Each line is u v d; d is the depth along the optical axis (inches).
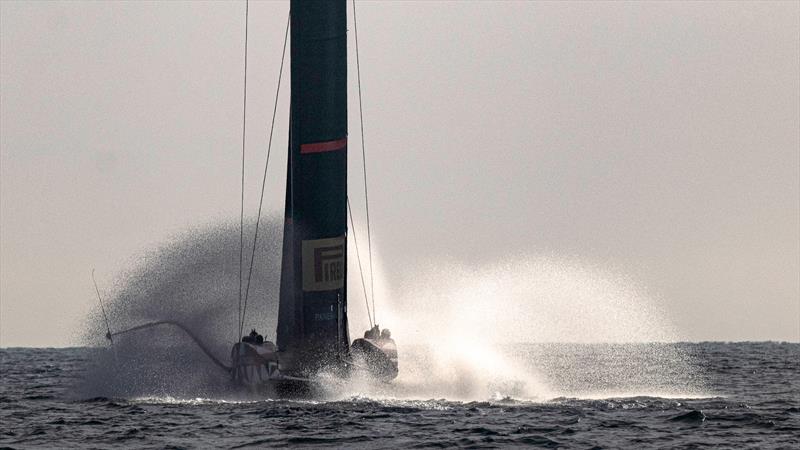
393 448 3518.7
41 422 4205.2
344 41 4766.2
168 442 3641.7
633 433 3865.7
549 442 3644.2
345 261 4761.3
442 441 3636.8
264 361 4766.2
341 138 4763.8
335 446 3548.2
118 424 4089.6
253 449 3506.4
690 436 3811.5
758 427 4050.2
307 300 4753.9
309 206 4773.6
